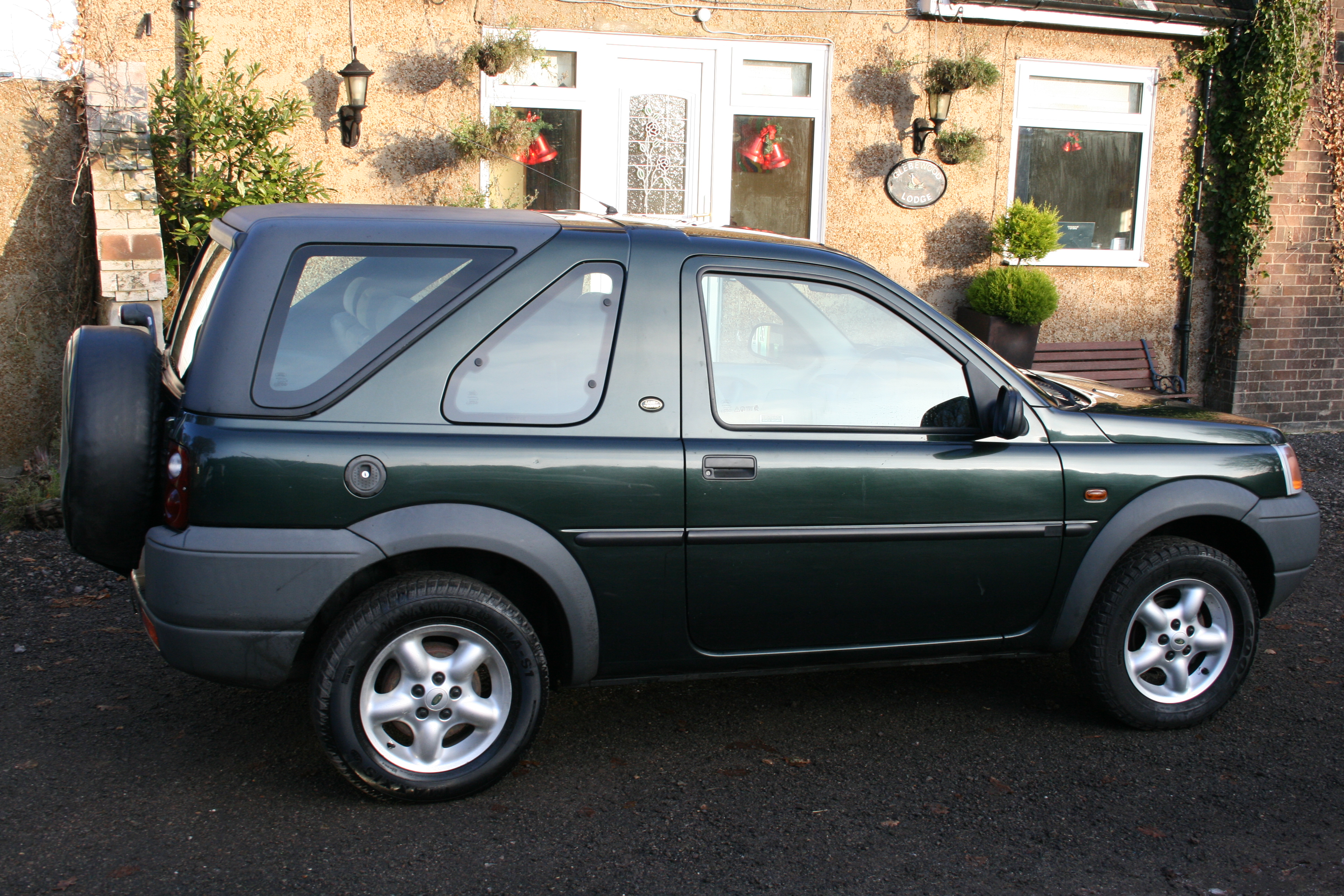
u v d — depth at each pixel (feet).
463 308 10.23
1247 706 13.26
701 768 11.41
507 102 26.43
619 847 9.80
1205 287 31.48
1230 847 9.99
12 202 22.16
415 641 10.09
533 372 10.37
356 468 9.73
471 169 26.18
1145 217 30.63
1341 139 30.71
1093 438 11.94
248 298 9.79
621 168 27.48
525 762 11.46
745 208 28.32
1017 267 28.17
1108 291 30.66
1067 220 30.37
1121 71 29.71
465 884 9.14
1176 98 30.27
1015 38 28.84
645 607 10.75
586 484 10.27
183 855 9.45
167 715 12.35
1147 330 31.19
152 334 11.50
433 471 9.90
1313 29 29.50
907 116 28.35
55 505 19.47
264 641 9.67
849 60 27.91
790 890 9.18
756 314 11.18
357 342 9.98
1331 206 31.09
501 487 10.06
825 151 28.22
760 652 11.39
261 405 9.69
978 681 14.02
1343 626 16.05
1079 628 12.05
